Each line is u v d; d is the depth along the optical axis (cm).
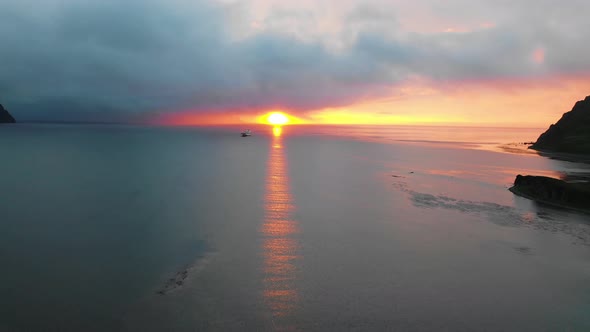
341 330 1445
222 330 1427
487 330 1467
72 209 3159
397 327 1472
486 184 4581
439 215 3100
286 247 2300
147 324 1466
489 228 2739
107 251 2209
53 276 1877
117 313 1541
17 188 4038
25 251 2206
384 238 2497
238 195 3812
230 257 2127
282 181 4734
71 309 1572
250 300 1645
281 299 1659
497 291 1773
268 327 1452
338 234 2570
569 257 2191
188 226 2706
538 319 1548
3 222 2767
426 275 1930
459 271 1984
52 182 4434
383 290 1761
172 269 1959
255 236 2500
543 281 1884
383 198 3750
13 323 1473
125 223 2767
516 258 2170
